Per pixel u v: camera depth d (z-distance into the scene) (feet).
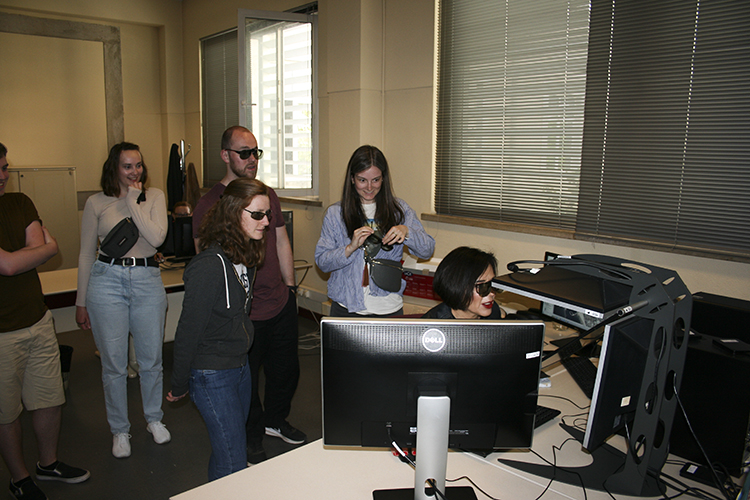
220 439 5.79
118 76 21.67
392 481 4.36
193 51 22.04
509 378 3.90
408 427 3.98
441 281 5.64
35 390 7.22
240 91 14.75
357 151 7.41
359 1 12.78
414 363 3.83
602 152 9.55
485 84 11.49
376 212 7.74
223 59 20.42
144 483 8.00
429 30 12.33
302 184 15.65
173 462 8.59
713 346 4.79
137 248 8.17
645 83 8.86
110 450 8.89
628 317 4.23
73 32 20.29
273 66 15.10
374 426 4.01
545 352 6.61
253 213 5.49
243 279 5.86
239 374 5.92
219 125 21.22
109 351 8.18
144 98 22.67
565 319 7.77
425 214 12.87
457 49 11.96
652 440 4.19
